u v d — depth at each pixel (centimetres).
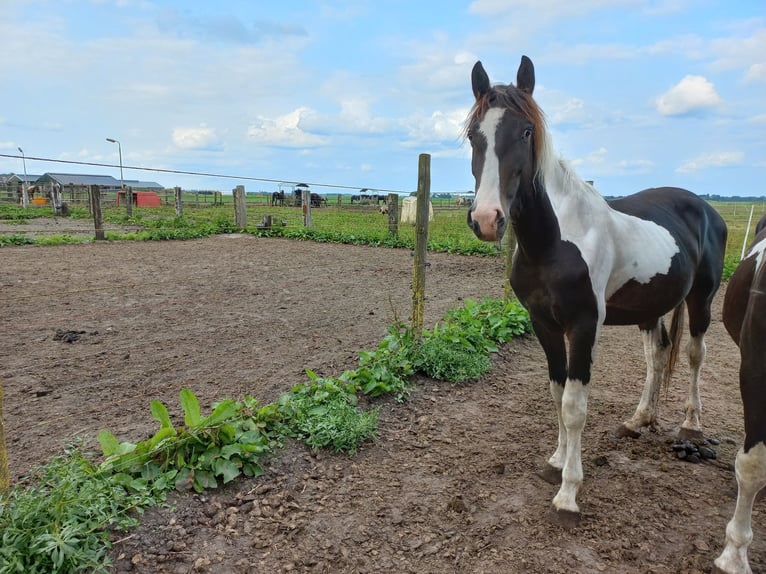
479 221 222
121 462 266
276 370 445
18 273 861
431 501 276
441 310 678
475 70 262
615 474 307
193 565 225
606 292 286
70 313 622
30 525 213
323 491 283
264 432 315
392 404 385
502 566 229
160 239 1466
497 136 235
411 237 1477
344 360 474
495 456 324
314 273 951
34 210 2497
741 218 2638
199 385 410
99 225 1378
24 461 291
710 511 270
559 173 267
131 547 230
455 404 399
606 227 275
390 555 236
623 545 243
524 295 279
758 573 224
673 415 396
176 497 262
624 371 499
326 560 232
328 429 323
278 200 4059
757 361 192
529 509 271
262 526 251
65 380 415
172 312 639
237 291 771
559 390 287
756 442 195
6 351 480
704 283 349
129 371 438
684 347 584
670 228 316
